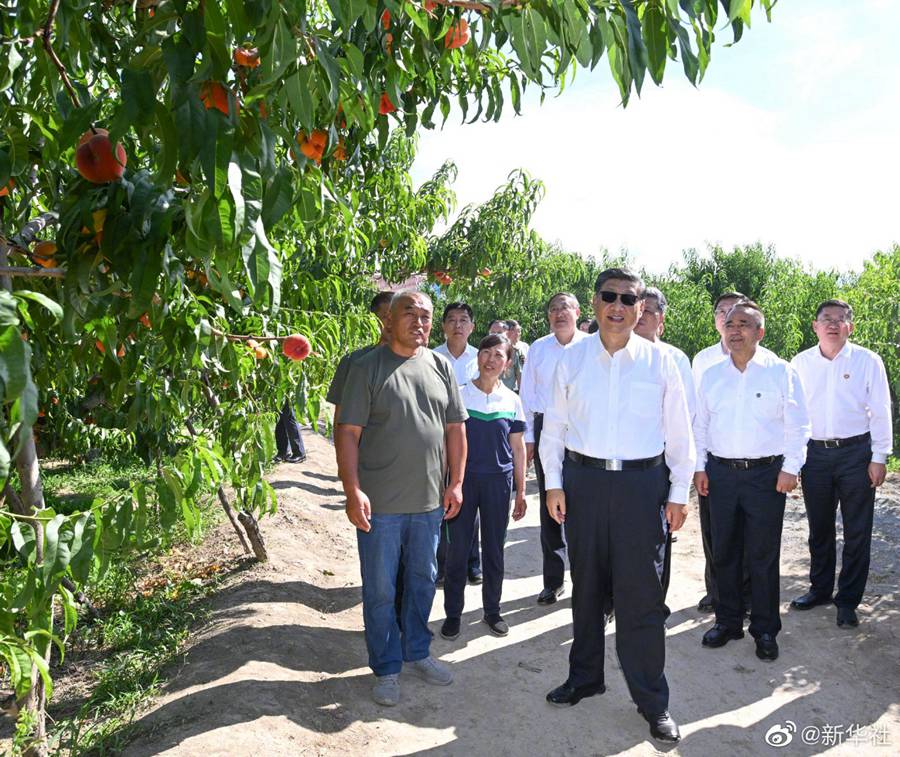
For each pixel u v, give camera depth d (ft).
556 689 11.91
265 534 20.72
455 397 12.63
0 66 7.00
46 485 28.14
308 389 14.85
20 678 6.91
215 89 5.05
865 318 36.99
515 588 17.61
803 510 24.64
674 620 15.37
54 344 10.02
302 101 6.45
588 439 10.79
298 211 8.41
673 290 57.41
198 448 9.05
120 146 6.03
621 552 10.72
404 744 10.65
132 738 10.21
